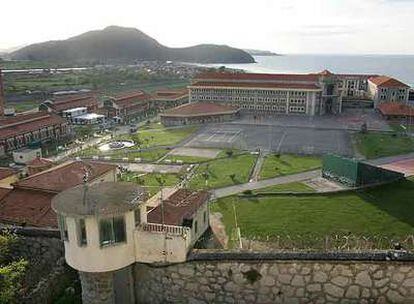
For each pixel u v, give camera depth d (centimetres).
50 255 3234
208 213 6241
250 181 8738
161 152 11669
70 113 16562
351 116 17750
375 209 6869
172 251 2655
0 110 13575
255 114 18462
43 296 2856
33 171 8400
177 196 6038
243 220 6525
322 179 8725
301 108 18388
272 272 2609
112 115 18012
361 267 2525
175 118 16288
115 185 2900
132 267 2772
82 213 2405
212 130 14962
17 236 3262
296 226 6203
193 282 2709
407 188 7838
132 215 2597
